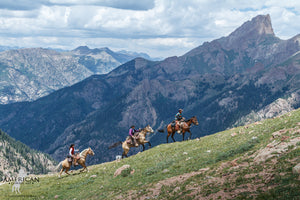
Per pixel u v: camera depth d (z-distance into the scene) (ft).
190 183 55.67
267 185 41.42
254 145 68.74
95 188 81.41
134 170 85.66
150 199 55.21
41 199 83.87
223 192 44.62
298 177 39.70
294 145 52.65
